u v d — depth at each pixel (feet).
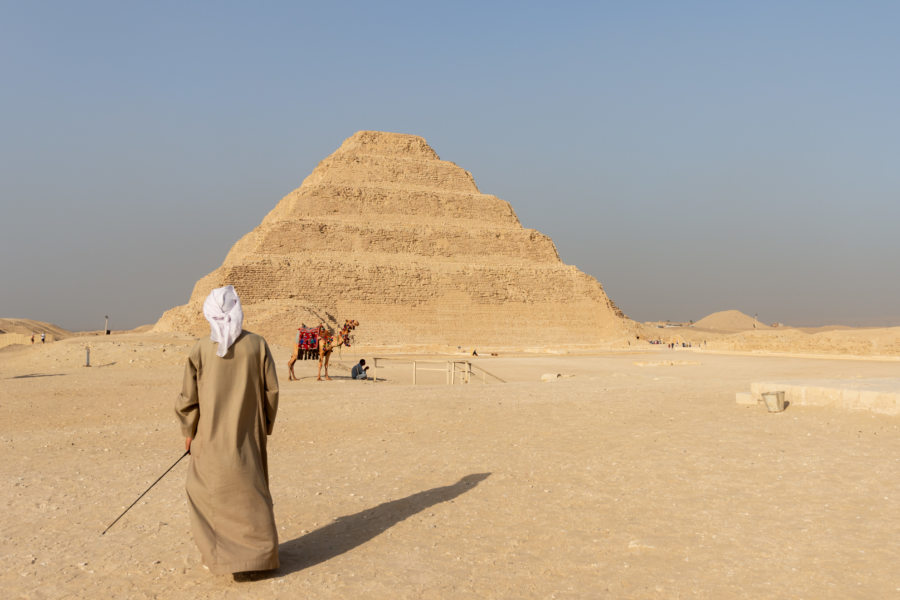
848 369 131.95
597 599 20.80
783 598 20.35
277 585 22.61
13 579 23.52
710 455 39.96
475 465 40.19
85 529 29.40
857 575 21.71
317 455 45.11
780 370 137.90
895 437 42.50
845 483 32.63
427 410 61.57
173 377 113.19
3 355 177.06
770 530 26.43
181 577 23.56
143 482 38.06
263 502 24.07
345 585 22.38
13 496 35.01
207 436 24.22
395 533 27.84
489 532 27.61
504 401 66.85
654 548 24.98
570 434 48.93
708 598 20.62
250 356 24.89
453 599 21.07
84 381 105.50
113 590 22.48
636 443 44.42
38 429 59.62
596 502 31.48
